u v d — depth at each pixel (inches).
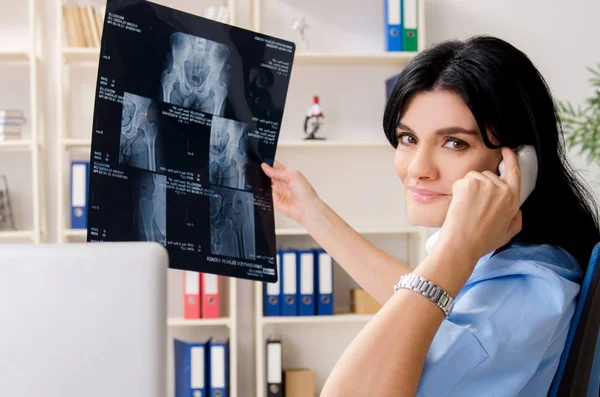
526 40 149.7
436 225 40.0
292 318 133.5
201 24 44.6
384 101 147.3
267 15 146.0
